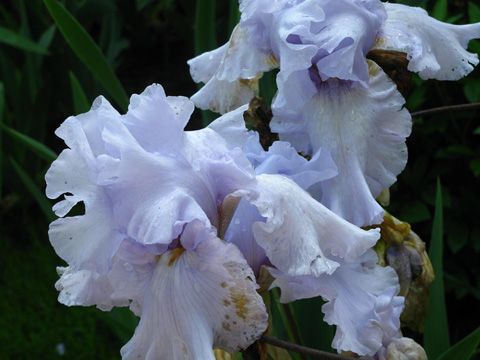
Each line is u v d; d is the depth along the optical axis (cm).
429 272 56
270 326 46
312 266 42
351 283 45
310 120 48
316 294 44
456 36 51
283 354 48
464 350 54
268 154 47
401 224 56
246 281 41
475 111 88
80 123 42
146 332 41
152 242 40
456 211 90
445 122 89
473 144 94
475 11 78
